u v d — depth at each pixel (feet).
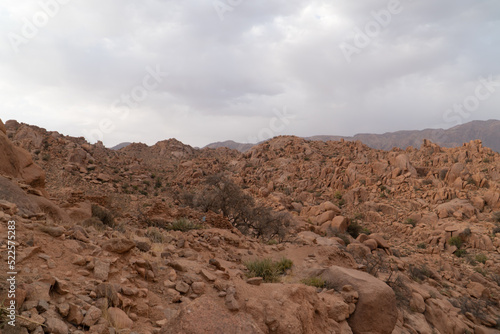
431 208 189.88
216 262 26.78
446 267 97.96
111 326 13.47
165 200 194.39
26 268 15.12
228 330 12.37
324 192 242.99
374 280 29.89
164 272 22.21
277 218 96.02
